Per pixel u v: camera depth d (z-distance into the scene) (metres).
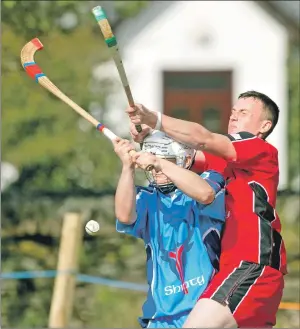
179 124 20.73
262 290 20.69
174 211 21.02
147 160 20.33
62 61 48.06
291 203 39.41
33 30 44.25
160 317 20.84
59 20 47.59
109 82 50.12
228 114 67.50
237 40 67.50
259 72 66.94
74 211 39.56
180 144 20.89
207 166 22.22
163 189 21.14
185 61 67.00
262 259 20.83
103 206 39.62
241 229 20.97
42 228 39.41
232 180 21.38
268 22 67.25
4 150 48.78
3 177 49.56
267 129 22.05
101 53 49.50
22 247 38.94
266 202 21.19
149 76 66.56
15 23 43.59
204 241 20.88
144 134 21.02
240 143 21.11
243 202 21.09
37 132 48.97
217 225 20.95
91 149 49.12
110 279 38.72
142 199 21.14
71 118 49.03
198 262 20.84
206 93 67.50
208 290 20.59
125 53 66.06
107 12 63.34
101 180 49.00
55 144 48.78
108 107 50.25
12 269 38.47
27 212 39.56
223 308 20.39
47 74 47.97
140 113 20.69
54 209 39.66
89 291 38.28
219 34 67.50
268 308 20.84
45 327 37.94
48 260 38.84
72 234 32.78
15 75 45.59
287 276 36.62
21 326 37.78
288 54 67.00
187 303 20.73
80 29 49.16
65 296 32.53
